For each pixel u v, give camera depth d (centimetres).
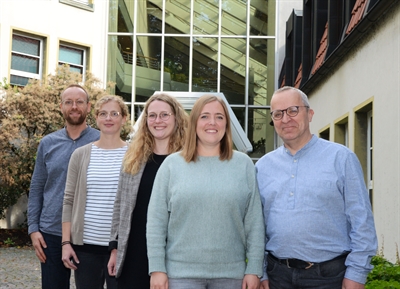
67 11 1688
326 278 316
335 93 1043
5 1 1547
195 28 1903
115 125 425
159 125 375
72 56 1720
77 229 414
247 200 335
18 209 1489
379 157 768
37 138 1284
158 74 1888
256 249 332
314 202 319
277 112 336
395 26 700
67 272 455
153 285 327
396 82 696
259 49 1897
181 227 328
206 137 334
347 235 321
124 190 375
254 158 1861
